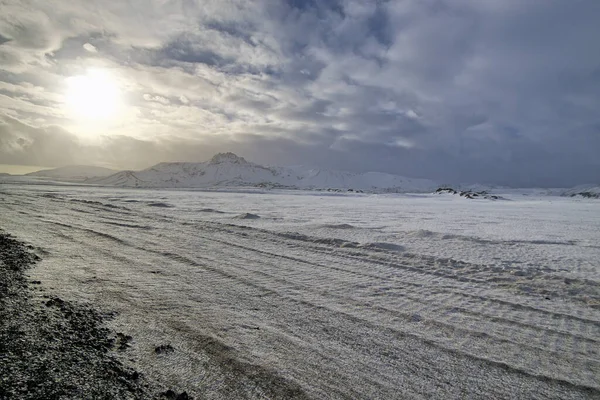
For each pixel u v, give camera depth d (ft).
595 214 125.39
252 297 21.61
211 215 75.56
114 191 205.57
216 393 11.35
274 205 130.82
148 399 10.74
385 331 17.07
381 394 11.73
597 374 13.56
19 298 18.49
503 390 12.26
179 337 15.30
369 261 33.71
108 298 19.94
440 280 27.61
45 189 188.03
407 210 129.70
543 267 33.24
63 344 13.71
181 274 26.50
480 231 64.08
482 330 17.67
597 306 22.07
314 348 14.92
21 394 10.24
